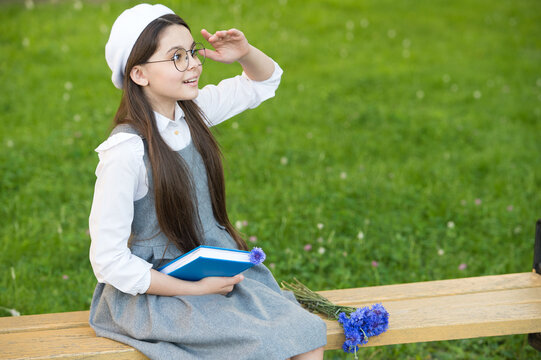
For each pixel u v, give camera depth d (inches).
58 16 336.5
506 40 366.0
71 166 192.2
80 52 294.0
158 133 86.8
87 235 153.9
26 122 221.0
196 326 82.8
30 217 161.8
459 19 399.9
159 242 89.4
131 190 83.7
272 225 162.9
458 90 286.5
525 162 215.2
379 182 190.1
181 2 361.1
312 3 397.4
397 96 274.8
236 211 169.5
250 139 219.3
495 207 178.9
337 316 93.4
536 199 185.2
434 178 199.5
